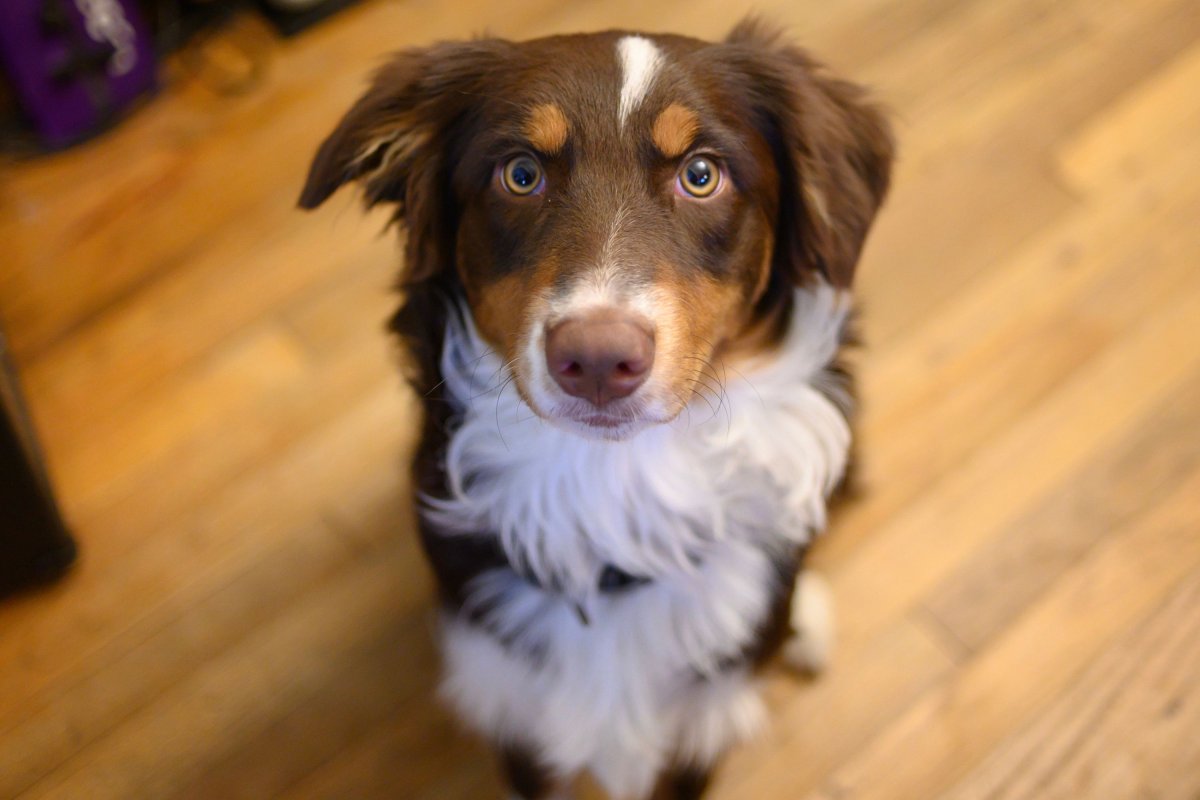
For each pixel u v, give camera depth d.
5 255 2.54
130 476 2.27
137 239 2.56
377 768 2.00
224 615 2.13
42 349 2.41
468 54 1.45
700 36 2.84
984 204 2.60
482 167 1.38
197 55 2.83
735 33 1.55
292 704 2.05
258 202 2.61
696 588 1.64
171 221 2.59
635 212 1.30
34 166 2.67
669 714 1.77
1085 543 2.19
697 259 1.34
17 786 1.95
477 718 1.85
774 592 1.69
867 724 2.02
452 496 1.63
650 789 1.96
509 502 1.61
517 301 1.33
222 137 2.71
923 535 2.21
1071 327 2.43
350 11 2.91
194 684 2.06
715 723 1.81
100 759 1.99
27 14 2.44
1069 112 2.73
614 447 1.51
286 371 2.39
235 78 2.80
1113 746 1.97
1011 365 2.39
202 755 2.00
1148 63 2.80
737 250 1.40
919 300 2.48
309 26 2.88
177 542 2.20
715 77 1.40
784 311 1.57
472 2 2.92
